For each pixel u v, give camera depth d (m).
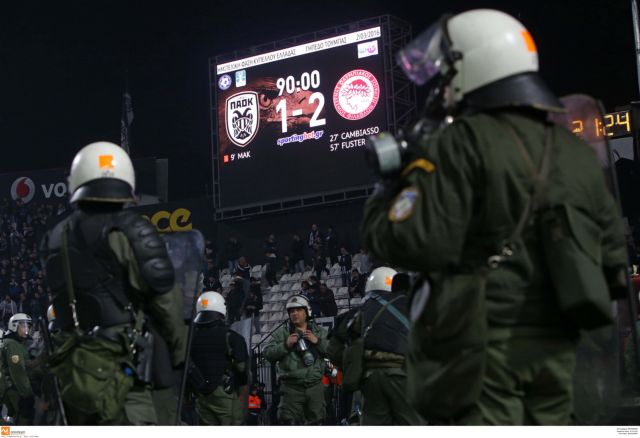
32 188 34.22
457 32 2.88
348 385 6.87
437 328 2.60
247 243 31.53
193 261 5.05
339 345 7.57
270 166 31.31
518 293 2.60
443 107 2.90
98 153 4.38
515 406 2.62
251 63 32.00
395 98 29.52
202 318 9.59
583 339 3.39
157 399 5.35
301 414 11.59
